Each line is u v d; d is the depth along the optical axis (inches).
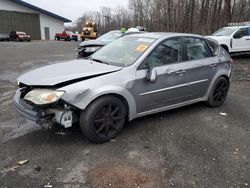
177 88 192.4
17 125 184.5
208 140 167.5
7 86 304.0
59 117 147.8
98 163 138.4
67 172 130.3
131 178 126.6
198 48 212.1
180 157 146.2
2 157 142.9
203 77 210.4
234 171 134.9
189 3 1294.3
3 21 1843.0
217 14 1119.6
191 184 123.6
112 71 163.8
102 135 159.5
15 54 713.6
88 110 151.9
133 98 169.0
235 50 551.2
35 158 141.9
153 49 180.5
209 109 225.1
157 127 184.5
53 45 1192.8
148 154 148.3
